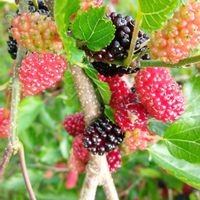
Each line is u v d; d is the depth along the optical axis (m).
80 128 0.16
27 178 0.13
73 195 0.30
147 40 0.13
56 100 0.29
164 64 0.13
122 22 0.13
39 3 0.14
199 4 0.12
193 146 0.15
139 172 0.30
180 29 0.12
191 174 0.16
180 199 0.29
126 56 0.13
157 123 0.16
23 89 0.13
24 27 0.12
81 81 0.14
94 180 0.14
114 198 0.14
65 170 0.30
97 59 0.13
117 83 0.14
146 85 0.13
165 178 0.27
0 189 0.33
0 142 0.17
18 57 0.13
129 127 0.14
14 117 0.13
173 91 0.13
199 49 0.14
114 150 0.15
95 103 0.14
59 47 0.12
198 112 0.17
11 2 0.17
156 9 0.12
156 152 0.17
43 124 0.31
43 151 0.30
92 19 0.12
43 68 0.12
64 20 0.11
